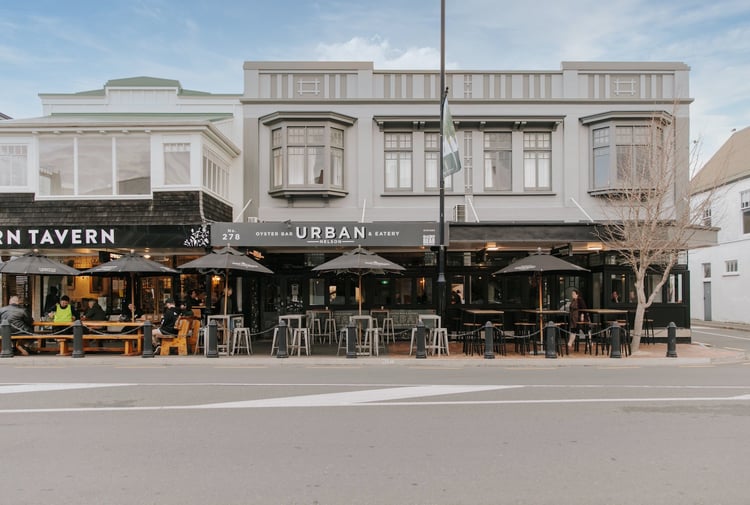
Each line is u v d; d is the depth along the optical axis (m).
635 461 5.71
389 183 19.11
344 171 18.94
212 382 10.54
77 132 16.50
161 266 15.00
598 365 13.55
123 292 18.48
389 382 10.59
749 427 7.04
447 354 14.76
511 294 19.53
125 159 16.64
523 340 15.23
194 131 16.42
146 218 16.30
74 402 8.58
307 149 18.53
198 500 4.73
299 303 19.44
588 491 4.92
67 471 5.43
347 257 14.67
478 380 10.89
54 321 15.29
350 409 8.06
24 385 10.12
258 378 11.09
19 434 6.70
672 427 7.03
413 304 19.38
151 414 7.74
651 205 15.44
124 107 20.00
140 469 5.47
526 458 5.81
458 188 19.03
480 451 6.04
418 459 5.77
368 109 19.06
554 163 19.11
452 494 4.85
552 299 19.59
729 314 28.38
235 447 6.18
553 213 18.97
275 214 18.86
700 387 10.04
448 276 19.56
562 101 19.00
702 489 4.96
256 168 19.00
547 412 7.86
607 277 18.66
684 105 18.97
